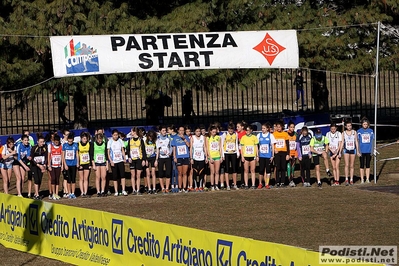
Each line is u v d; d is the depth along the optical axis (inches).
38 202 531.5
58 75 780.0
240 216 623.8
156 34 815.7
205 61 817.5
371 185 784.3
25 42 880.9
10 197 563.2
